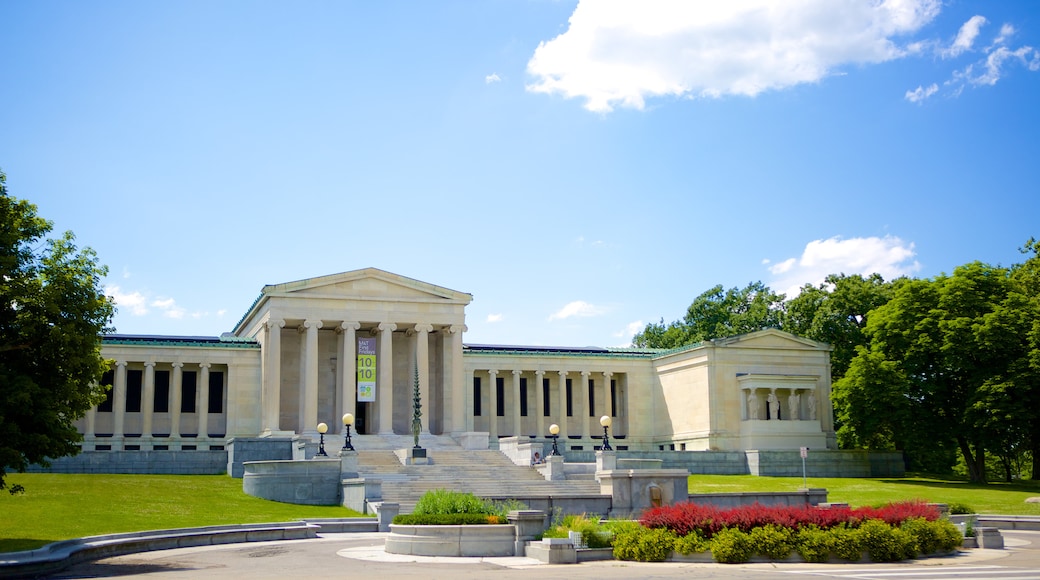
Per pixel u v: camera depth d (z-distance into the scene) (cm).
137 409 9600
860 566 3497
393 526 4234
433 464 7550
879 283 12006
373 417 9650
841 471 9256
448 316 9775
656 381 11319
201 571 3509
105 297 4403
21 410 3850
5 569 3406
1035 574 3175
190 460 7981
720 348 10306
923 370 9075
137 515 5306
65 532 4509
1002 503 6825
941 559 3725
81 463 7606
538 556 3806
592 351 11431
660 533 3756
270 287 9219
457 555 4009
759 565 3550
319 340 9981
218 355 9638
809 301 11944
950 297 8881
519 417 10944
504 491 6556
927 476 9612
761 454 9012
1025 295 9050
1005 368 8438
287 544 4709
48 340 4003
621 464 7256
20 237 4106
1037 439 8919
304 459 7594
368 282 9544
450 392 9744
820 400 10450
